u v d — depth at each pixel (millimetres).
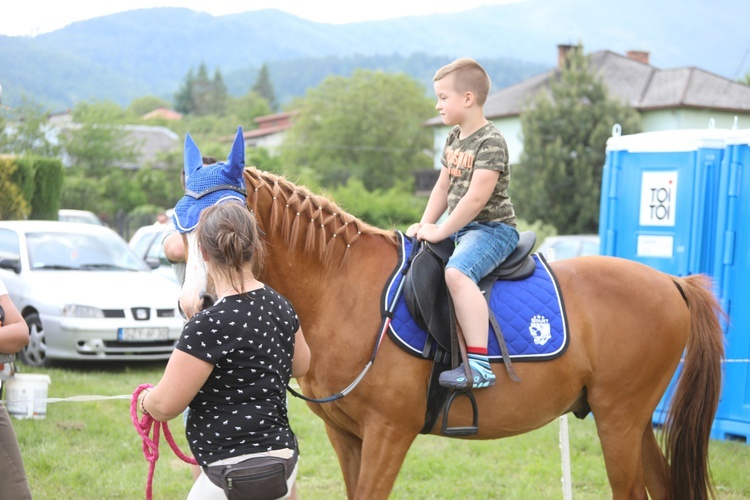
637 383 3361
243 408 2297
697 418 3570
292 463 2361
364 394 2992
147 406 2322
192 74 131750
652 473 3652
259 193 3016
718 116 27766
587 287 3389
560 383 3221
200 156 2783
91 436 5645
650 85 29984
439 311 3037
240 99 111688
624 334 3342
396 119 50250
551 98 30766
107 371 7969
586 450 5676
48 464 4938
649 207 6266
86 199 32875
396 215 34594
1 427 3043
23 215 14148
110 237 9188
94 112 37406
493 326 3113
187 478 4840
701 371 3578
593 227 25234
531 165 25844
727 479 4871
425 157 50719
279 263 3029
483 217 3203
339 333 3020
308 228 3033
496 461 5371
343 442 3244
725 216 5859
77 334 7566
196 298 2496
